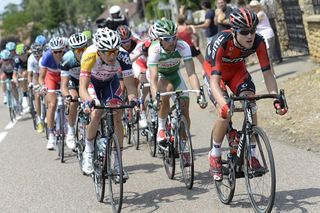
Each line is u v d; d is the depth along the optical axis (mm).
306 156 12477
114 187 11977
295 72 21938
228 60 9898
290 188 10539
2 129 23266
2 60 24844
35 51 19375
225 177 10188
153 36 12344
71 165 15062
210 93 10234
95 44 10516
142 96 15586
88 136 11648
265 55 9820
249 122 9328
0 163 16391
